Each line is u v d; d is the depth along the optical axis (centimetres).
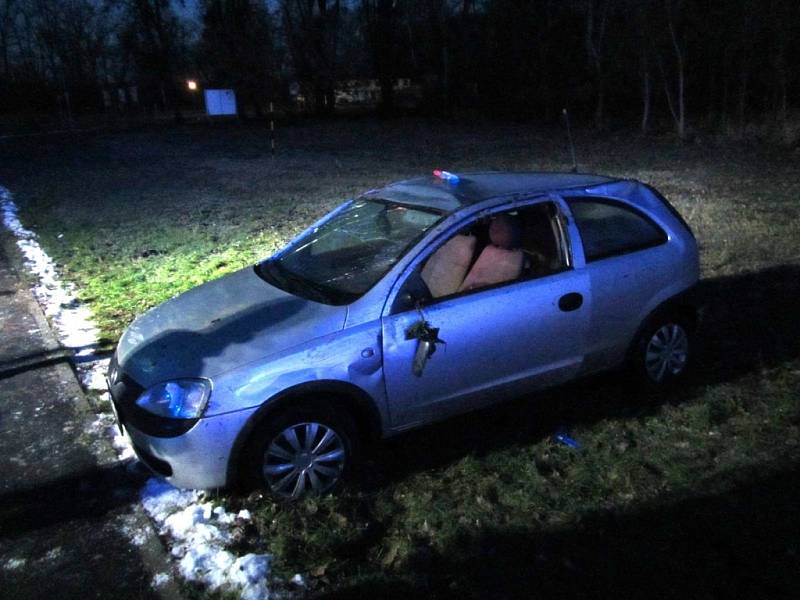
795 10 2136
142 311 703
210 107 4056
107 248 1010
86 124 4662
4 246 1062
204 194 1526
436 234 397
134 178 1853
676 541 323
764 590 290
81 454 434
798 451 391
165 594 309
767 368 504
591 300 428
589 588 297
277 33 4131
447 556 321
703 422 424
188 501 378
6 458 431
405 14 4028
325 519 350
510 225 418
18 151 2814
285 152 2503
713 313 628
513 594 296
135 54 4453
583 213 441
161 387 352
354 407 376
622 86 2984
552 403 474
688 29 2412
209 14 4059
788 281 712
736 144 2100
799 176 1455
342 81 4438
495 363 405
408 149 2475
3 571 328
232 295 424
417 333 374
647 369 469
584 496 363
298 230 1083
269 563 318
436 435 438
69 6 5534
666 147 2195
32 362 580
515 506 356
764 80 2316
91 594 311
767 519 332
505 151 2278
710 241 882
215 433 340
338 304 381
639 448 407
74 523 364
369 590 300
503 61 3659
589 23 2834
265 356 350
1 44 6094
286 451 360
